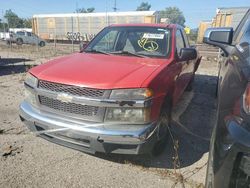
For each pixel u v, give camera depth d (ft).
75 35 99.09
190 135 13.62
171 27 14.82
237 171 6.04
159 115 9.87
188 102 19.52
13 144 11.88
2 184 9.11
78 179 9.56
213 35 12.00
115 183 9.41
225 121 6.62
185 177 9.89
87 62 11.47
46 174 9.78
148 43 13.66
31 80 10.73
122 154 10.13
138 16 92.12
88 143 9.48
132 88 9.09
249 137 5.80
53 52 60.85
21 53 57.77
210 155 7.55
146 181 9.57
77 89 9.37
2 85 23.29
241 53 8.55
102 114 9.18
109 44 14.44
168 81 10.72
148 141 9.20
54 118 9.87
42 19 114.52
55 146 11.84
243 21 13.19
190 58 13.25
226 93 7.48
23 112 10.77
